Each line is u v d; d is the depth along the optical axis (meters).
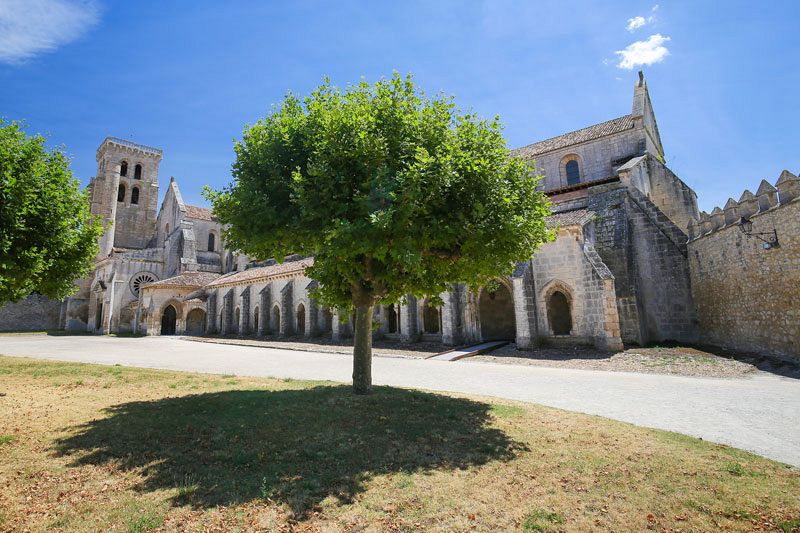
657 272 25.69
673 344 23.39
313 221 9.81
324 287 12.43
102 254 64.50
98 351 27.72
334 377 16.14
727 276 20.30
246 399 10.73
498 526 4.82
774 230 16.70
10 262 11.21
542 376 16.05
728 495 5.61
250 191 10.29
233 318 47.91
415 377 16.09
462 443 7.64
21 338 42.69
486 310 33.50
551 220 26.28
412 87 10.93
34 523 4.68
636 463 6.72
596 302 22.31
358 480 5.99
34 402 10.59
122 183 71.50
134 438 7.64
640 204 27.14
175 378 15.05
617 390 13.17
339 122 9.55
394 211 8.65
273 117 11.58
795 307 15.66
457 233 9.49
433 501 5.39
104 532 4.51
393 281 10.95
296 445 7.37
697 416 9.96
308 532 4.62
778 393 12.16
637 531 4.77
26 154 12.24
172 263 57.75
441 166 9.14
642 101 33.59
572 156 36.12
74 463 6.45
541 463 6.71
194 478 5.95
